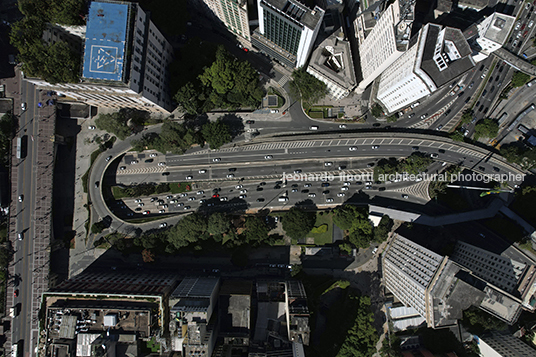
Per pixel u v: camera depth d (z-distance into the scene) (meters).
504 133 154.12
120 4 109.06
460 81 151.88
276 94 152.75
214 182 155.62
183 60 140.38
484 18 142.75
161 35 131.50
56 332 123.31
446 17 151.38
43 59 111.06
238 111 153.38
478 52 138.38
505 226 146.88
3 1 146.38
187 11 148.12
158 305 125.44
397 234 149.88
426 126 154.88
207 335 119.56
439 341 147.00
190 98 138.25
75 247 155.25
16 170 148.25
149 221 153.88
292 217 144.00
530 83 152.75
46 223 149.12
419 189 154.12
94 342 118.06
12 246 148.88
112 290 127.88
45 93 145.62
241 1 120.69
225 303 132.25
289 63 143.75
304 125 154.38
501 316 115.75
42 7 112.75
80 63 112.38
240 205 155.88
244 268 154.75
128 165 155.62
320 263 155.00
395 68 128.38
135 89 114.25
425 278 119.56
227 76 133.62
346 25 154.00
